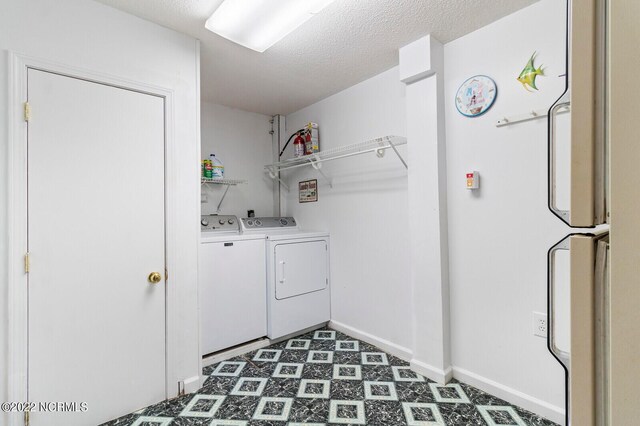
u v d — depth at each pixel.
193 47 1.99
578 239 0.47
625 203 0.40
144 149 1.80
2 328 1.40
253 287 2.62
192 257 1.98
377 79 2.55
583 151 0.45
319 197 3.15
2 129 1.41
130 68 1.75
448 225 2.08
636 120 0.39
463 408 1.77
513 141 1.78
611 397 0.42
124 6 1.69
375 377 2.12
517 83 1.76
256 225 3.05
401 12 1.76
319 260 2.98
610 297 0.41
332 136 2.99
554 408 1.64
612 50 0.41
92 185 1.64
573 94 0.46
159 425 1.66
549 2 1.64
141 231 1.79
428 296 2.10
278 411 1.77
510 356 1.81
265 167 3.52
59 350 1.54
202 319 2.32
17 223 1.44
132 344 1.76
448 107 2.07
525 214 1.74
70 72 1.56
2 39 1.41
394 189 2.46
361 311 2.75
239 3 1.58
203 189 3.12
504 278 1.83
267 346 2.64
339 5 1.70
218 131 3.21
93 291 1.64
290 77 2.59
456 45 2.03
